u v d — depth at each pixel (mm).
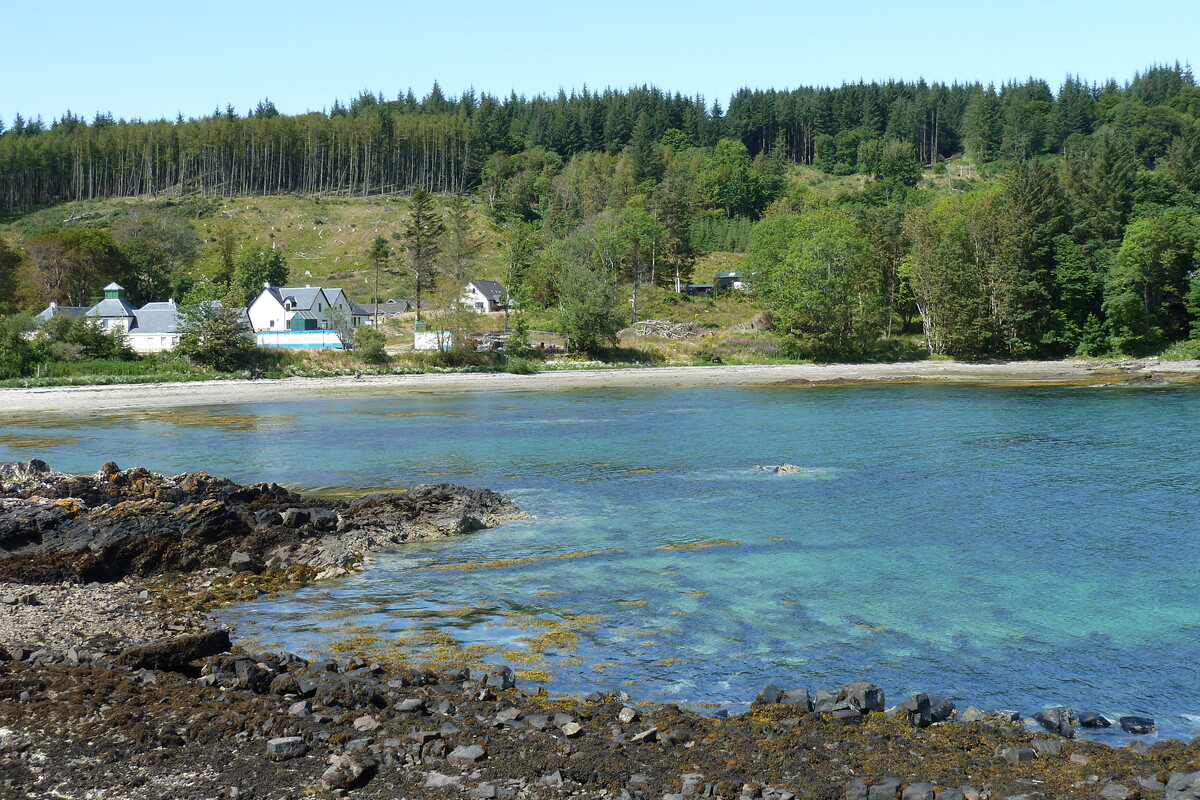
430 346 107312
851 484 35000
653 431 51938
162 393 77500
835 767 12359
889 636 18438
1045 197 118625
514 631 18906
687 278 165875
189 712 13344
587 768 11906
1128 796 11367
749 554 24969
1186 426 50219
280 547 25078
